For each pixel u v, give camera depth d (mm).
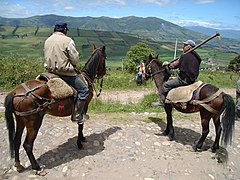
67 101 5000
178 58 6195
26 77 14422
